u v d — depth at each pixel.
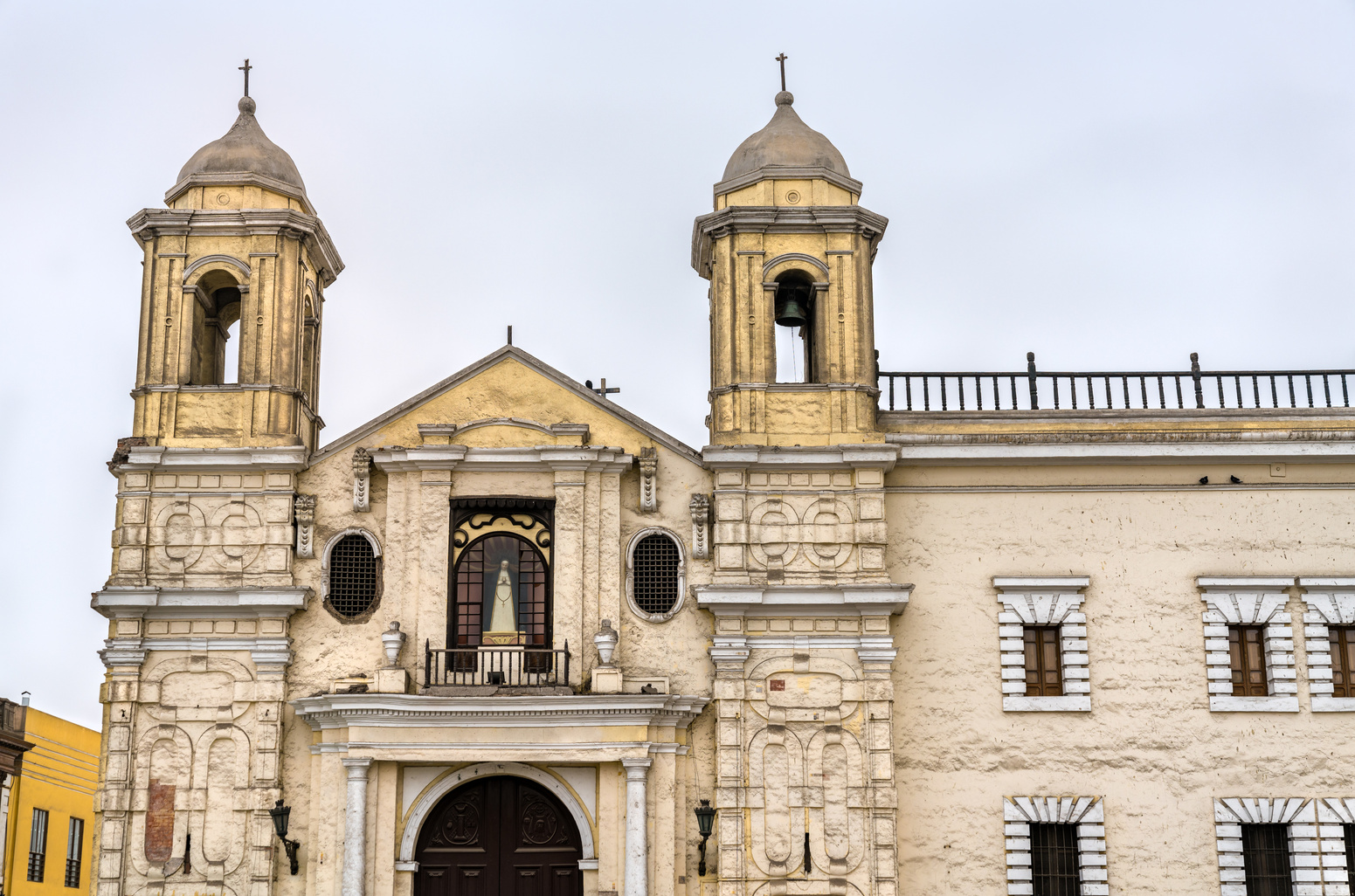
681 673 26.77
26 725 40.38
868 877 25.72
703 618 26.98
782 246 28.56
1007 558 27.48
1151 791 26.53
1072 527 27.62
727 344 28.12
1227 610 27.25
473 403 28.03
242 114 29.89
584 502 27.23
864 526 27.05
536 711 25.53
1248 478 27.81
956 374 28.52
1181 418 28.20
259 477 27.44
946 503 27.73
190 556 27.05
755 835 25.94
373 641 26.81
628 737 25.61
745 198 28.98
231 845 25.91
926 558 27.48
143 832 25.98
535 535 27.38
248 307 28.05
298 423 28.06
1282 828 26.69
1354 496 27.80
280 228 28.20
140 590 26.45
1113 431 27.89
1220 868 26.22
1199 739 26.73
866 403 27.83
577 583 26.81
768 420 27.80
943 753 26.67
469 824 26.34
